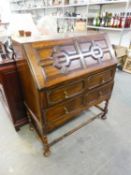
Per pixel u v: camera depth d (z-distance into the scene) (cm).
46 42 101
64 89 107
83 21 351
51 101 104
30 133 156
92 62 119
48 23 195
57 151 136
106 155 133
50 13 498
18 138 150
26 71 103
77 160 128
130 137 151
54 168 122
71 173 118
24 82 122
